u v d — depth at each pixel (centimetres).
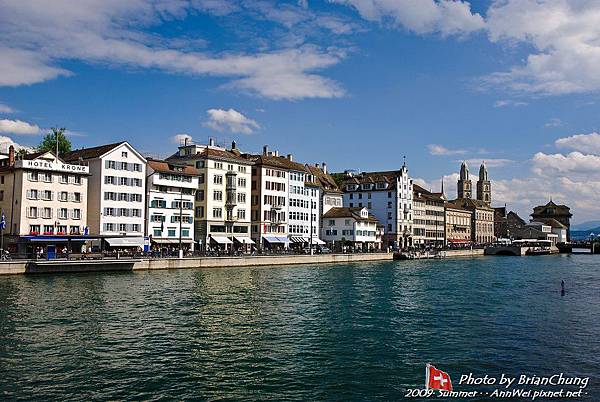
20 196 7731
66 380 2434
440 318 4053
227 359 2802
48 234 7925
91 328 3431
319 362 2778
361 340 3272
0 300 4381
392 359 2850
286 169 12138
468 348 3100
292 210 12331
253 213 11506
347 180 16288
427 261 12050
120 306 4241
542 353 2997
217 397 2264
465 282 6894
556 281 7200
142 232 9112
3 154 9494
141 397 2248
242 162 11056
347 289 5825
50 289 5091
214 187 10481
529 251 16600
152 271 7162
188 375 2533
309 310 4325
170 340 3172
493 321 3944
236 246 10856
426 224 16825
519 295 5519
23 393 2269
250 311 4188
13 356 2781
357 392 2348
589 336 3434
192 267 7756
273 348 3041
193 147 10825
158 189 9469
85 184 8438
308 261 9738
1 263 6003
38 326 3450
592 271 9156
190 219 9994
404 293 5566
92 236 8031
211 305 4409
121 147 8875
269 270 8119
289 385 2422
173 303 4450
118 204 8806
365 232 13600
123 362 2716
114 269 6894
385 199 15225
